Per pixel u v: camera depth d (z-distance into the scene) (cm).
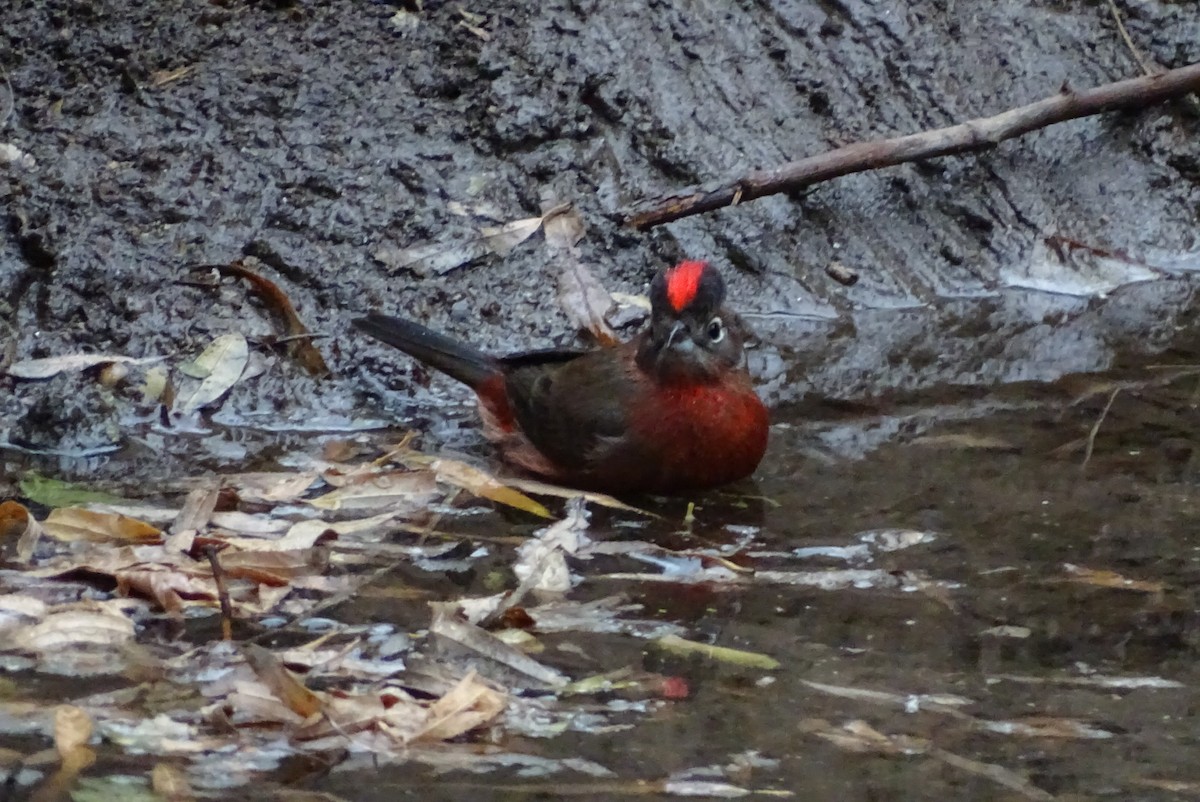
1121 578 867
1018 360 1240
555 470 1023
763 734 691
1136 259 1430
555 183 1345
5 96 1309
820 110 1442
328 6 1401
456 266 1265
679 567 888
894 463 1045
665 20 1441
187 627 788
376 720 687
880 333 1298
